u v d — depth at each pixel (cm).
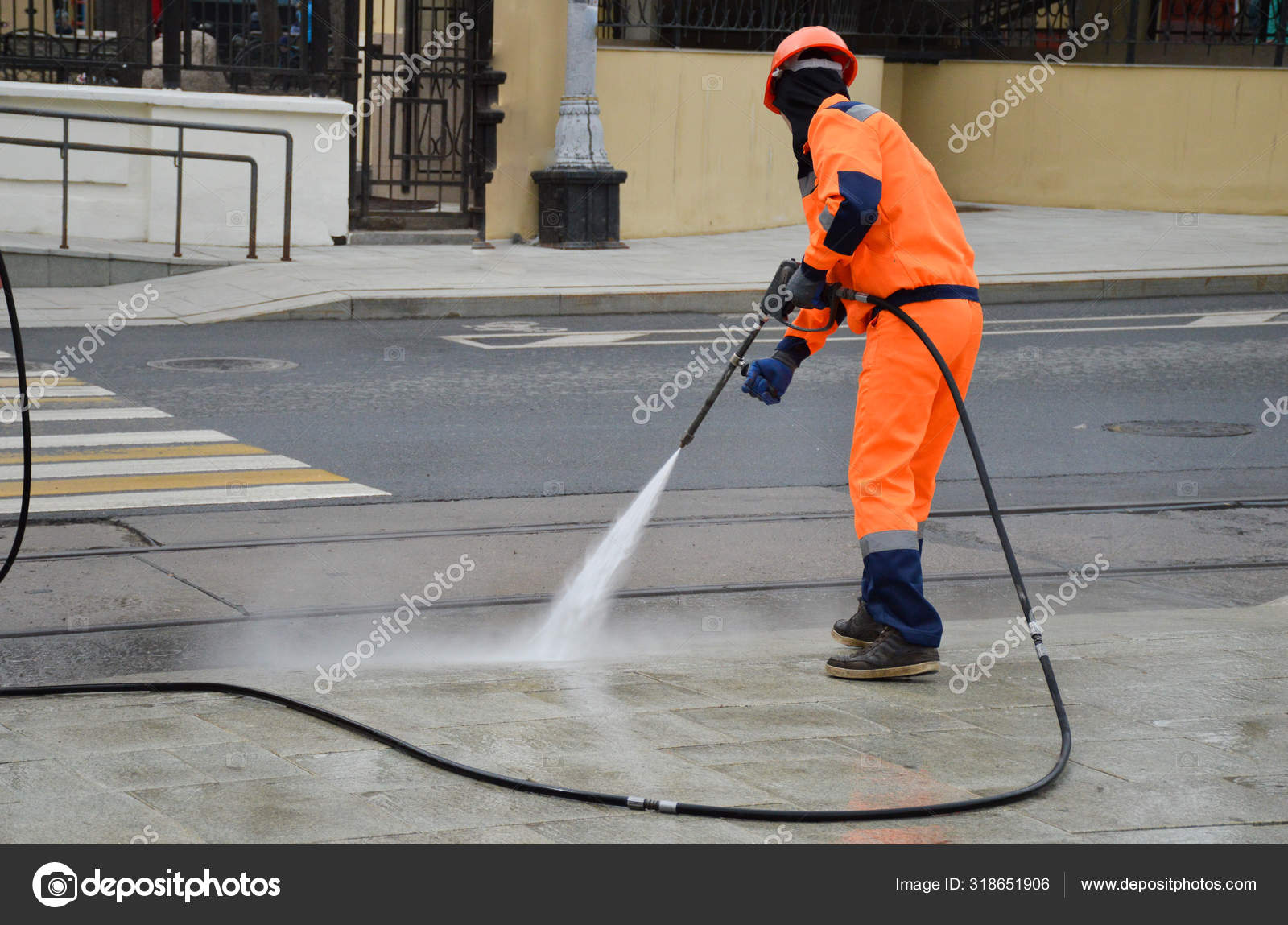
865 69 2195
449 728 423
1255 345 1340
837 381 1163
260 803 361
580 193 1828
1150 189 2317
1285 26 2261
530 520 757
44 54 1702
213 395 1053
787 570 686
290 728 424
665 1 1998
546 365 1206
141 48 1711
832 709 448
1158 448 953
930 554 722
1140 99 2303
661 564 690
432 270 1612
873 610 487
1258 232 2077
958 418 507
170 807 358
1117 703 456
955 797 372
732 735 421
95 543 694
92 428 941
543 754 401
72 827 345
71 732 416
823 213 459
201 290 1476
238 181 1698
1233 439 980
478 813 358
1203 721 438
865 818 358
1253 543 749
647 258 1781
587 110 1828
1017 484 862
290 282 1499
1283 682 481
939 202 487
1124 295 1667
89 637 568
